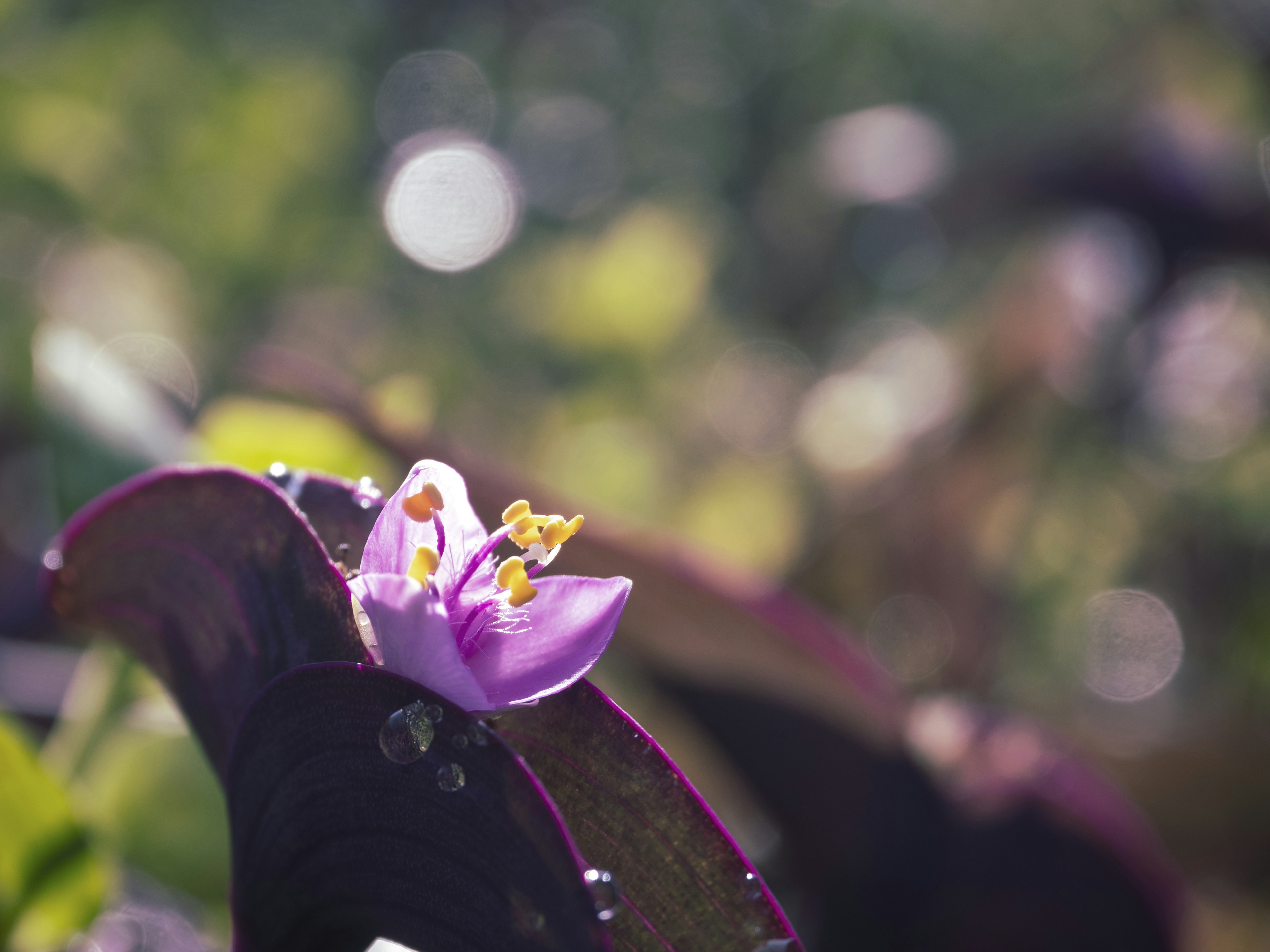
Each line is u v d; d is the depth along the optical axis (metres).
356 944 0.19
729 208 0.93
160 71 0.60
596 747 0.18
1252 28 0.88
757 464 0.65
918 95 0.99
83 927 0.26
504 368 0.69
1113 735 0.64
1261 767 0.63
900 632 0.57
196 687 0.20
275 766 0.18
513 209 0.79
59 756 0.30
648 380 0.69
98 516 0.19
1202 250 0.60
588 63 1.00
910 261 0.81
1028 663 0.66
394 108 0.86
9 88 0.55
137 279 0.55
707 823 0.18
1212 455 0.70
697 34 1.00
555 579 0.19
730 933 0.18
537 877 0.17
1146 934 0.32
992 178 0.62
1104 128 0.61
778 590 0.31
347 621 0.18
